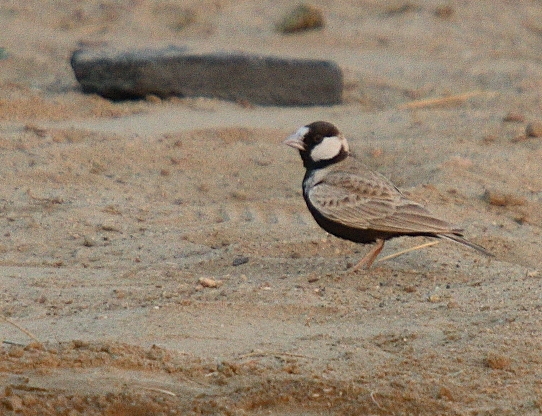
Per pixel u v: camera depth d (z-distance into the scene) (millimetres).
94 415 7855
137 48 21000
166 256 12391
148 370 8477
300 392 8234
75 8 30250
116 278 11383
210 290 10805
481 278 11492
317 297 10625
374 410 8062
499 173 15961
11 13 29297
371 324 9805
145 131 17703
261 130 18000
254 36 27953
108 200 14523
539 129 17766
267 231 13375
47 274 11484
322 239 13102
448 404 8133
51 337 9180
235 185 15688
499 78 23828
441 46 27469
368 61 25484
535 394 8297
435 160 16438
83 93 20016
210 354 8891
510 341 9227
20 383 8148
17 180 14875
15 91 19828
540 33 29422
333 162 12453
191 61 19922
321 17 28500
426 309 10242
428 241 13078
